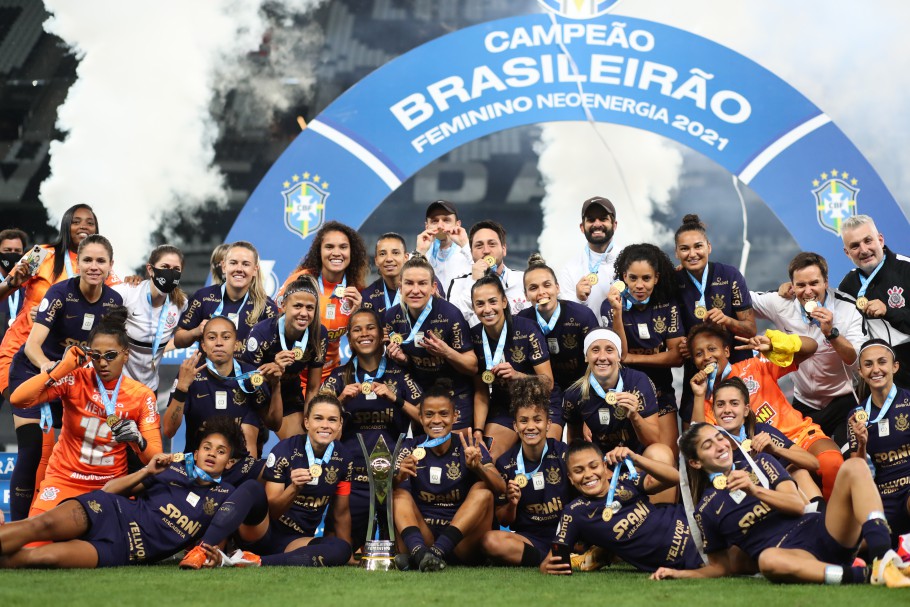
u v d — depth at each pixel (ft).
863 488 13.94
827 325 19.04
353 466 18.89
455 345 19.44
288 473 17.52
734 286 20.39
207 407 18.71
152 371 21.26
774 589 13.46
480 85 28.09
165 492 16.61
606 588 13.79
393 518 16.98
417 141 27.91
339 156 27.86
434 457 17.71
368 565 16.22
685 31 27.84
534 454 17.65
